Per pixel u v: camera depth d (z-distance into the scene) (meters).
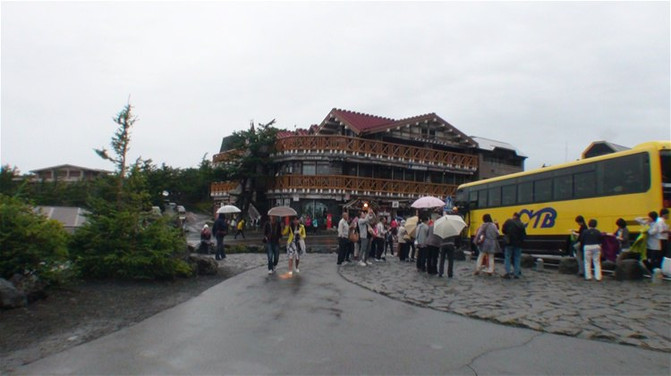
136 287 10.39
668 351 5.68
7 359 5.35
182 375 4.86
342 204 36.53
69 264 9.95
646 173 13.49
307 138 35.91
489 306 8.47
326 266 16.02
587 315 7.61
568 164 16.56
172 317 7.58
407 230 17.41
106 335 6.41
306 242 28.50
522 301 8.97
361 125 38.62
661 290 10.25
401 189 38.78
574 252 15.13
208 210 49.84
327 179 35.38
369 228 16.44
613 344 6.02
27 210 8.92
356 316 7.74
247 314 7.86
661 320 7.21
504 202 19.89
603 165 15.04
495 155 45.72
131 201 11.73
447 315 7.85
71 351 5.66
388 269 14.95
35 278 8.44
